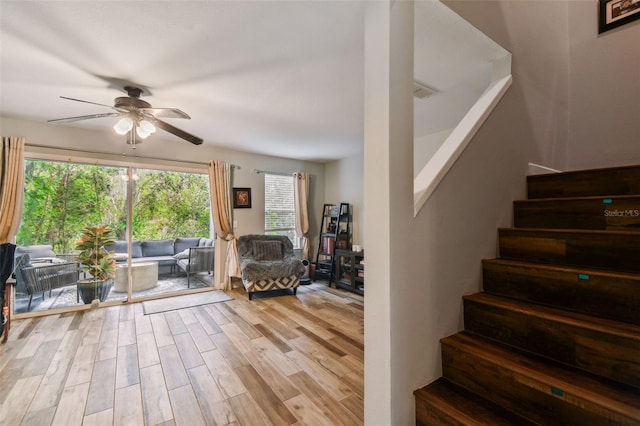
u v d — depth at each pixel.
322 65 2.21
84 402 1.86
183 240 4.71
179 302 4.08
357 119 3.42
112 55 2.05
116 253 4.11
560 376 1.08
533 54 2.21
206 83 2.49
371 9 1.28
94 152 3.87
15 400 1.89
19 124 3.41
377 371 1.22
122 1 1.54
